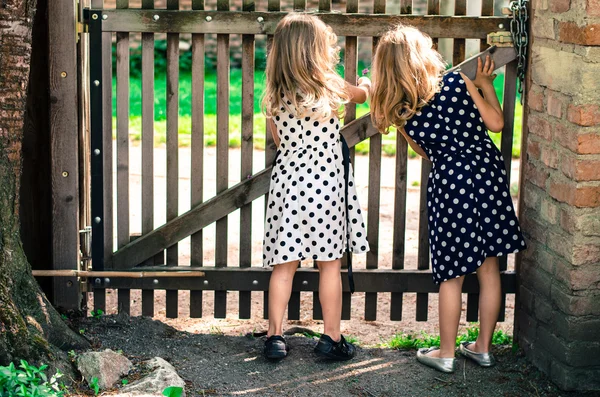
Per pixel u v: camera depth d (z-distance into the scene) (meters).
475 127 3.47
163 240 3.93
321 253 3.46
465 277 3.94
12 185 3.13
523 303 3.72
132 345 3.67
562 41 3.24
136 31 3.75
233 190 3.88
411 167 7.88
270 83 3.50
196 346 3.73
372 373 3.49
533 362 3.59
